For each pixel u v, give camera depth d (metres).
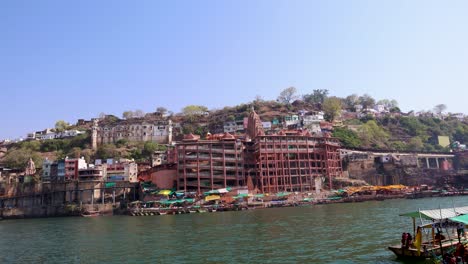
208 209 120.00
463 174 162.38
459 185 160.25
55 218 128.88
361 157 170.50
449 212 39.88
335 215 83.81
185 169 142.25
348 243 47.59
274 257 41.75
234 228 69.25
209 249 48.62
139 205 131.62
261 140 152.50
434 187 158.50
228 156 151.25
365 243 47.12
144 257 45.84
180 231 69.06
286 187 151.62
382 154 178.88
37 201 146.25
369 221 69.12
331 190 149.12
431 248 36.69
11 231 87.56
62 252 53.16
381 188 144.62
